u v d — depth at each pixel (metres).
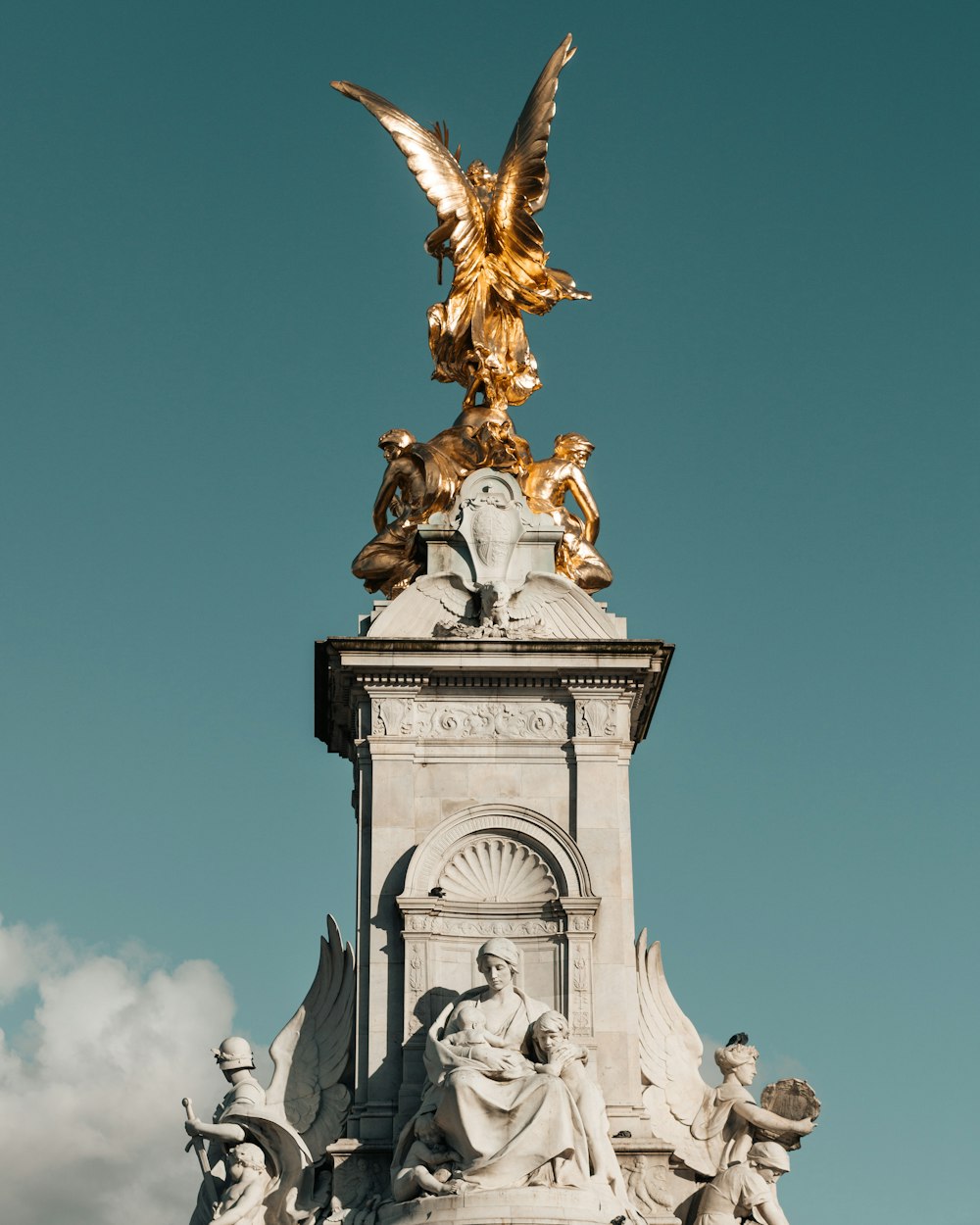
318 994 38.94
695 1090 38.72
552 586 40.28
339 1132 37.91
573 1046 35.62
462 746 39.31
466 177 43.88
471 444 41.88
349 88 44.03
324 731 42.56
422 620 40.03
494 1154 34.16
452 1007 36.50
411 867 38.12
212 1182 37.53
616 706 39.56
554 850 38.47
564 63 44.25
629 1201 35.75
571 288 43.16
